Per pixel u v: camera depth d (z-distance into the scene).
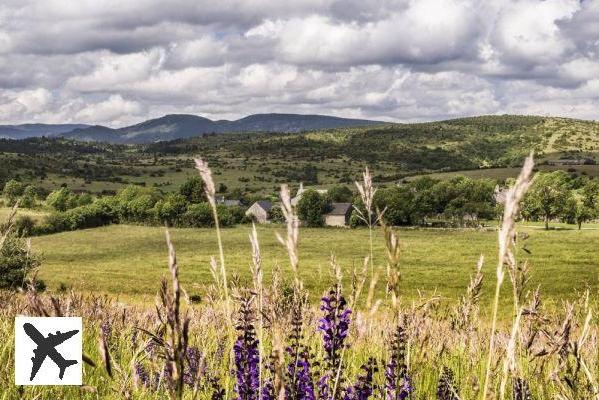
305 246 111.88
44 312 1.91
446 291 55.22
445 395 3.41
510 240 1.63
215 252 98.06
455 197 171.25
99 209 152.25
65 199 171.00
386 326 2.85
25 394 2.92
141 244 120.62
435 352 3.88
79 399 2.87
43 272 78.06
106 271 80.94
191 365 2.96
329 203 164.12
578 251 91.00
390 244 1.94
